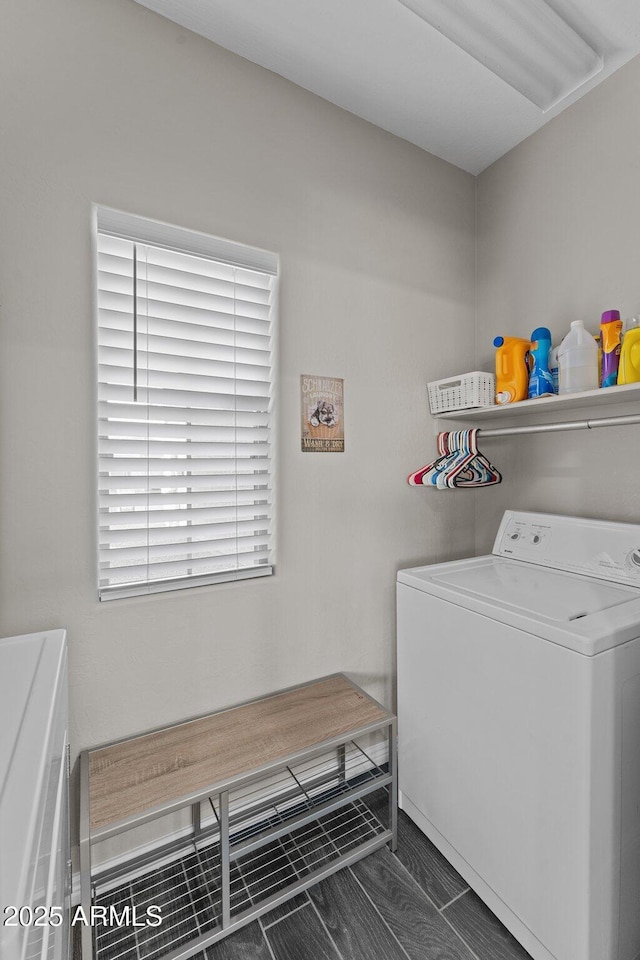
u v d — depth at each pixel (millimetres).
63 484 1263
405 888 1383
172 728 1424
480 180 2127
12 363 1188
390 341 1882
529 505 1938
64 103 1239
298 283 1648
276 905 1292
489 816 1277
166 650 1434
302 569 1685
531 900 1163
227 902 1220
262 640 1605
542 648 1112
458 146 1957
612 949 1096
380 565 1876
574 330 1528
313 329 1688
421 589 1514
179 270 1436
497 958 1188
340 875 1429
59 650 1084
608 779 1054
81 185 1265
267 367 1601
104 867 1366
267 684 1621
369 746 1880
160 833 1454
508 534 1853
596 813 1036
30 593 1229
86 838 1032
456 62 1546
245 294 1548
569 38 1428
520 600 1294
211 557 1511
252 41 1468
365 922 1285
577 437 1747
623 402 1554
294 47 1490
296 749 1322
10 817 506
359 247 1793
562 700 1069
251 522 1583
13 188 1182
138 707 1393
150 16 1363
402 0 1278
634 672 1099
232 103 1506
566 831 1069
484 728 1283
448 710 1414
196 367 1473
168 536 1438
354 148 1775
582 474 1732
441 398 1911
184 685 1465
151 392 1399
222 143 1487
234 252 1507
